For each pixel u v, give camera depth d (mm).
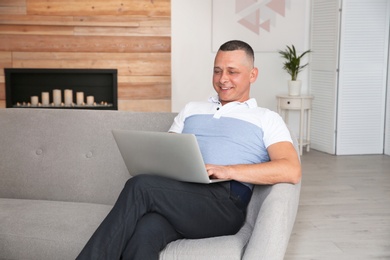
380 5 5461
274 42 5977
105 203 2463
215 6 5875
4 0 5367
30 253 2057
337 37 5449
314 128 5961
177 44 5918
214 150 2166
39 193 2527
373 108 5590
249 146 2164
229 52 2266
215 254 1850
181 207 1906
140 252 1753
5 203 2377
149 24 5539
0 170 2566
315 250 2947
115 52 5562
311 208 3727
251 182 2016
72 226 2100
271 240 1776
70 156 2533
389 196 4047
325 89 5711
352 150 5621
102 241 1767
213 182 2014
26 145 2586
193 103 2387
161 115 2531
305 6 5957
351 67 5496
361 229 3297
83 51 5539
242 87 2275
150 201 1855
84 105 5641
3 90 5543
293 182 2023
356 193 4117
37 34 5484
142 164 2064
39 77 5730
